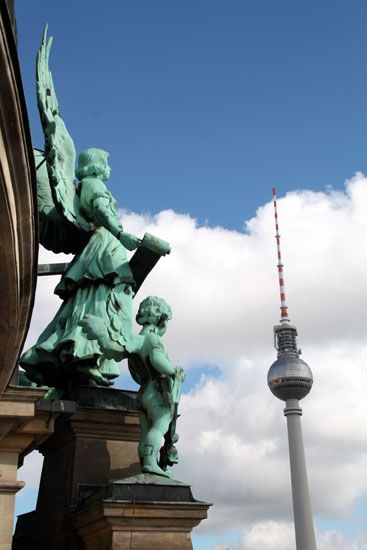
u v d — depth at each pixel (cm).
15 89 1142
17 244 1449
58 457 2456
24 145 1261
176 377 2333
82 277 2672
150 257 2695
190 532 2069
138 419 2422
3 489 1955
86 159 2905
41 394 1962
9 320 1662
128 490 2050
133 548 1980
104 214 2697
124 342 2341
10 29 1070
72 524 2191
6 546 1895
